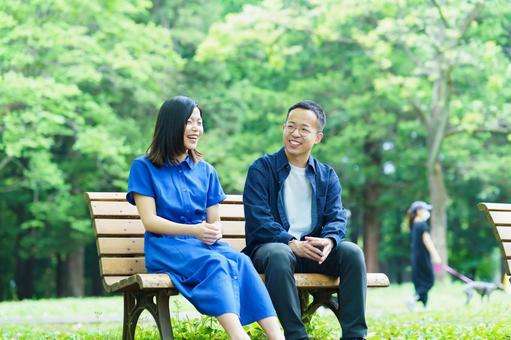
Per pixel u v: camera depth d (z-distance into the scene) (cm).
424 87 3023
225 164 3088
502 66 2623
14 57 2242
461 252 4559
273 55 2650
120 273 667
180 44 3428
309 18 2678
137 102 3167
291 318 602
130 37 2542
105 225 673
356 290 631
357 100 3175
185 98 643
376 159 3600
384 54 2555
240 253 607
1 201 3528
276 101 3253
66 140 3362
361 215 4228
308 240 632
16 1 2264
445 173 3616
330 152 3306
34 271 4203
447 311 1453
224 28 2614
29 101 2291
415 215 1653
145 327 909
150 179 630
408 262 4641
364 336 630
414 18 2483
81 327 1228
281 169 677
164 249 607
